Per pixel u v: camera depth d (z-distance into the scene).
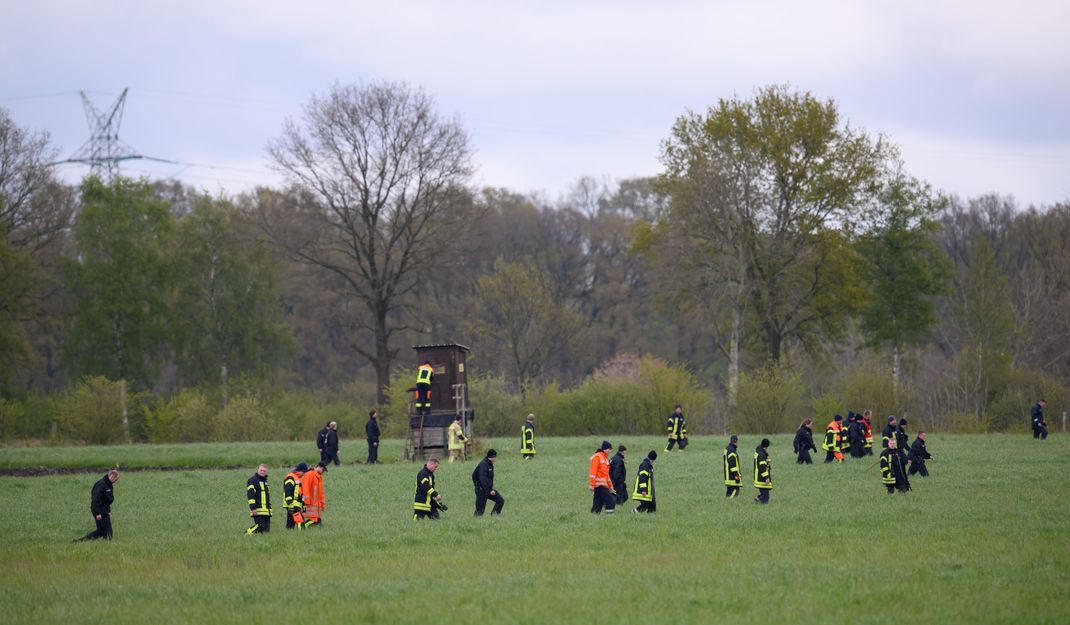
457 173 94.62
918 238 102.38
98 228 103.31
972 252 103.88
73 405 80.81
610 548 30.12
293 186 92.50
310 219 92.81
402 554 29.88
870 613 21.38
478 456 61.22
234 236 105.06
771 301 89.94
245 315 109.88
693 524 34.38
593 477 37.53
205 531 35.78
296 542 32.34
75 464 61.75
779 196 89.75
